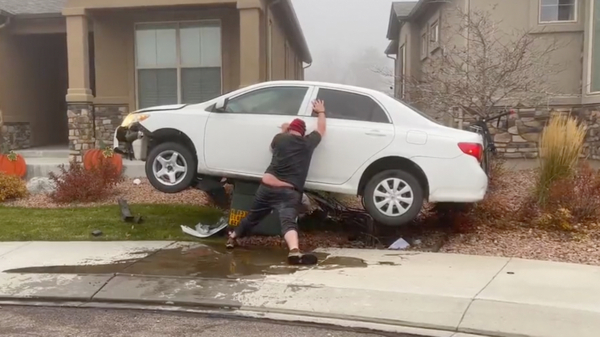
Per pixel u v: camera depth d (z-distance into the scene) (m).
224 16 12.92
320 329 4.68
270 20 14.05
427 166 6.77
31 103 15.68
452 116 10.68
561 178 8.06
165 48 13.25
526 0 11.59
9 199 10.04
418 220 8.16
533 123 11.41
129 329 4.70
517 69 10.06
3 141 14.07
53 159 13.27
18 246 7.20
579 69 11.55
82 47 12.52
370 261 6.50
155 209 8.96
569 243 7.14
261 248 7.16
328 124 6.97
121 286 5.69
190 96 13.28
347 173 6.93
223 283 5.71
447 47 12.53
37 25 14.41
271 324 4.79
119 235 7.69
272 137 7.02
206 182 7.62
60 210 9.12
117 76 13.41
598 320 4.69
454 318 4.79
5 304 5.35
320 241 7.53
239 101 7.27
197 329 4.68
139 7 12.30
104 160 10.62
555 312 4.85
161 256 6.71
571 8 11.59
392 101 7.07
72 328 4.73
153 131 7.34
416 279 5.75
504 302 5.06
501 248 7.04
